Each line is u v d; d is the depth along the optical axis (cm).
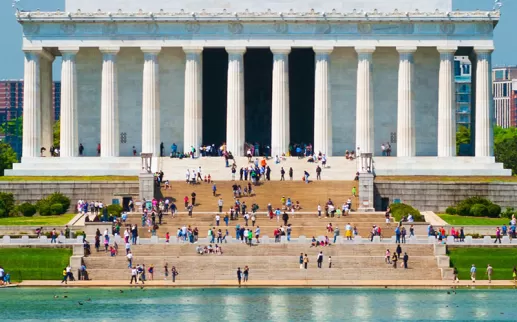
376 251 18788
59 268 18338
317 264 18500
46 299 16662
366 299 16600
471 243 18950
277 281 18088
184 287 17725
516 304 16238
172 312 15600
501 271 18362
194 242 19075
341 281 18088
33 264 18438
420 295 17012
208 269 18338
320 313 15512
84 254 18612
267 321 14962
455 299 16638
